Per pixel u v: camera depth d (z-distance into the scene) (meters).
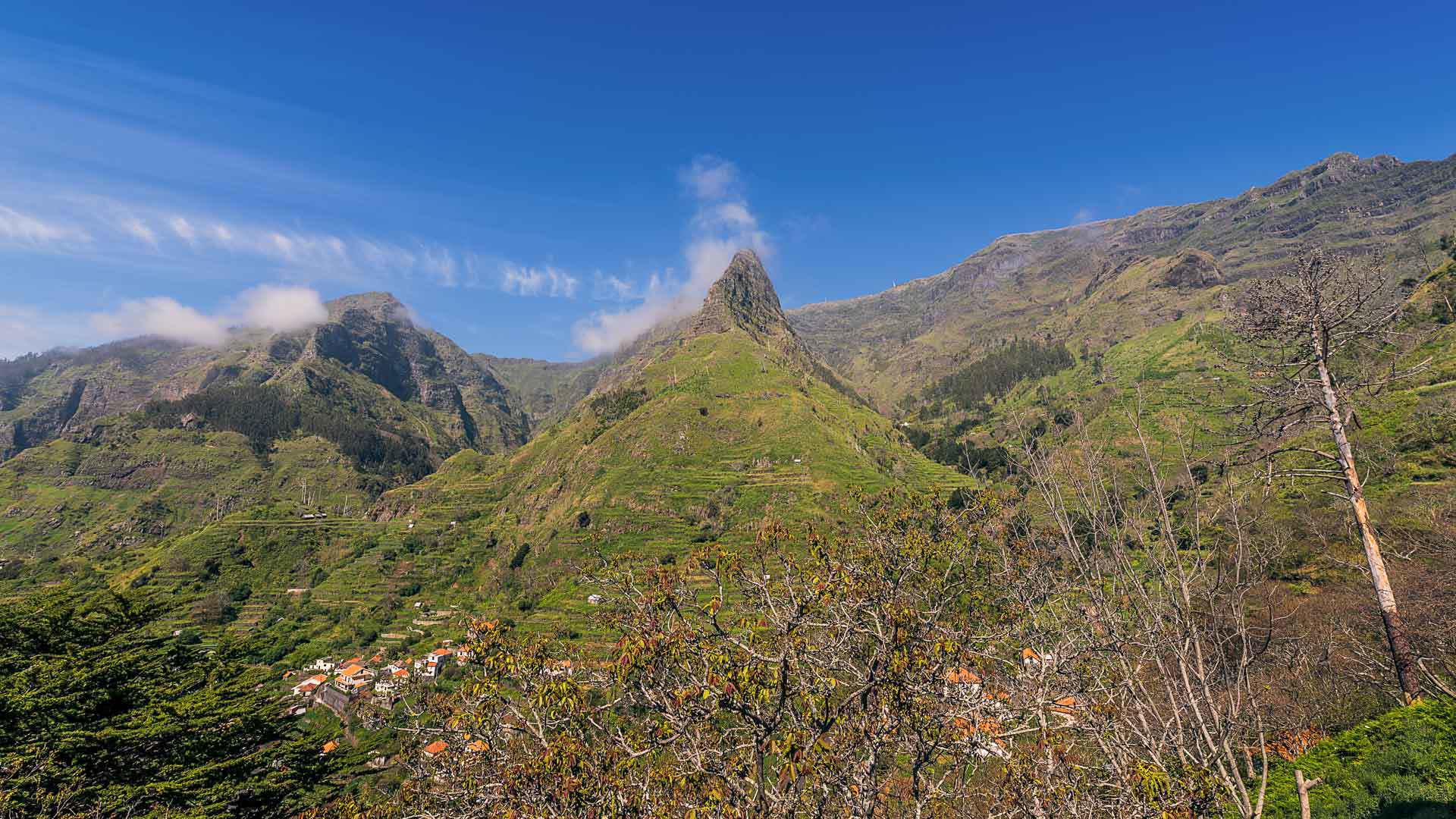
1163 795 7.43
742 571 8.91
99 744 21.66
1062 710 8.86
